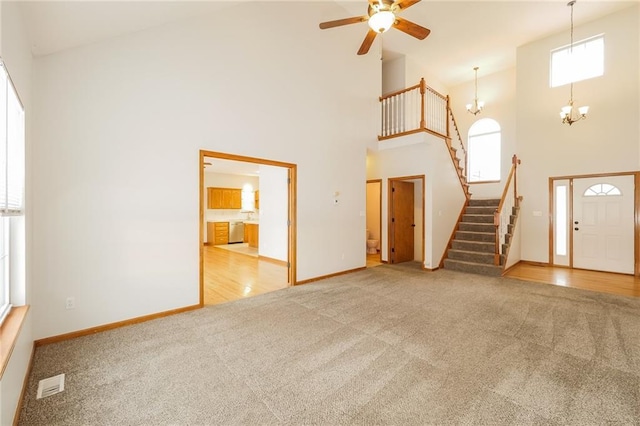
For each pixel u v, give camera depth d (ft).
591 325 9.80
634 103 16.52
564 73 19.31
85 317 9.16
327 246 16.71
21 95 6.59
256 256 24.20
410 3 9.13
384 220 21.16
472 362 7.52
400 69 22.58
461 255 18.93
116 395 6.23
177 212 11.04
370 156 21.91
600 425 5.32
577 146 18.43
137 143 10.10
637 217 16.58
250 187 35.50
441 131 20.52
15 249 6.86
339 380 6.76
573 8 16.80
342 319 10.43
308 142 15.60
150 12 8.98
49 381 6.68
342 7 17.21
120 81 9.73
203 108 11.67
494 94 24.89
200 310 11.37
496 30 19.07
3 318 6.02
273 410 5.77
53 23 7.13
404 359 7.68
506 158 24.16
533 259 20.24
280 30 14.25
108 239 9.56
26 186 7.22
